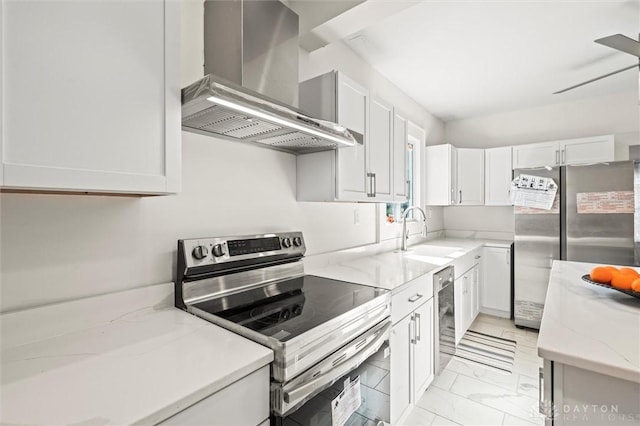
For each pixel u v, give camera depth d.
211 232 1.46
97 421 0.60
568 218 2.99
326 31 1.86
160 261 1.28
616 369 0.74
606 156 3.21
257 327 1.03
